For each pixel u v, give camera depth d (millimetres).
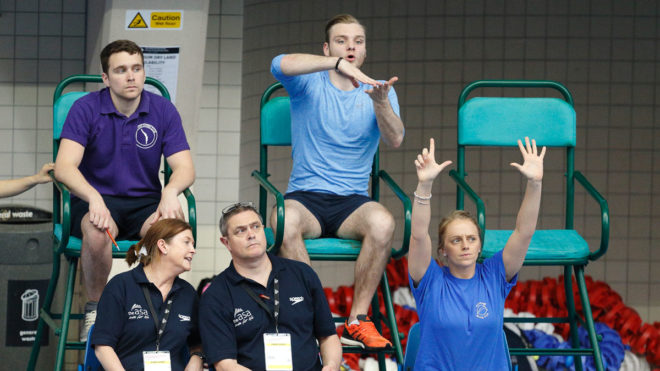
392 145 15844
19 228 19891
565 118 17047
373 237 15156
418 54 24984
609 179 24938
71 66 22312
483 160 25203
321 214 15633
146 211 15406
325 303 14320
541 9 24734
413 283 14352
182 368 13906
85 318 15164
